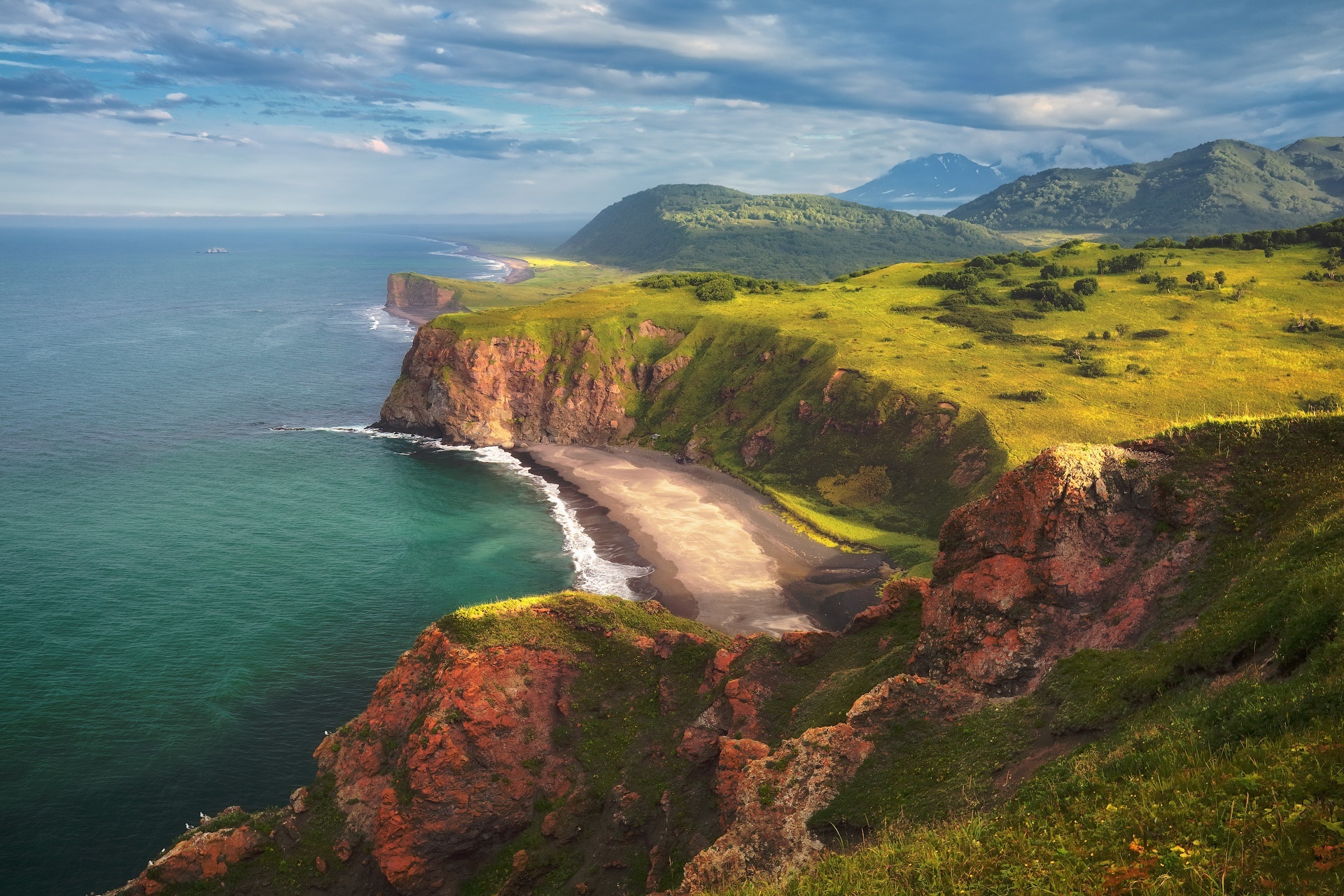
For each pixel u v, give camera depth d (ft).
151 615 284.41
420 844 154.10
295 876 157.79
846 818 90.38
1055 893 38.47
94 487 421.18
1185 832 39.27
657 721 167.94
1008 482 137.39
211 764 207.10
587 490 456.86
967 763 89.10
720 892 65.00
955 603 130.72
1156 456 129.80
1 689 233.55
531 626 186.50
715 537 383.04
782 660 164.76
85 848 178.60
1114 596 118.11
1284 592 70.54
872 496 416.05
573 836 151.53
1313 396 376.48
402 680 179.93
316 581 319.47
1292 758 40.73
